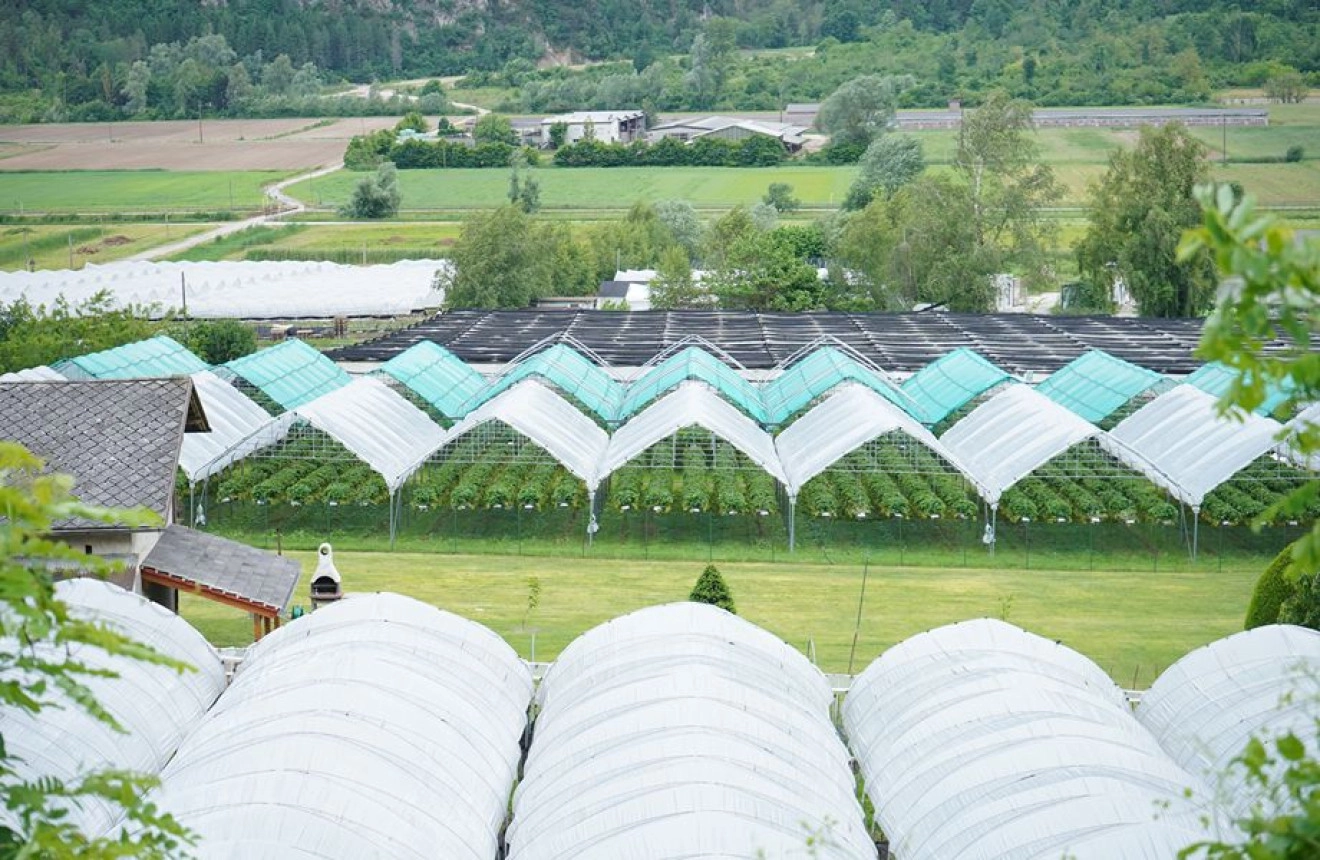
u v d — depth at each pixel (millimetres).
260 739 23609
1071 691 26859
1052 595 45781
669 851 20609
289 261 128500
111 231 158250
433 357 70375
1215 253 7457
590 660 29031
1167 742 27172
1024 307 118250
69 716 25359
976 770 23859
